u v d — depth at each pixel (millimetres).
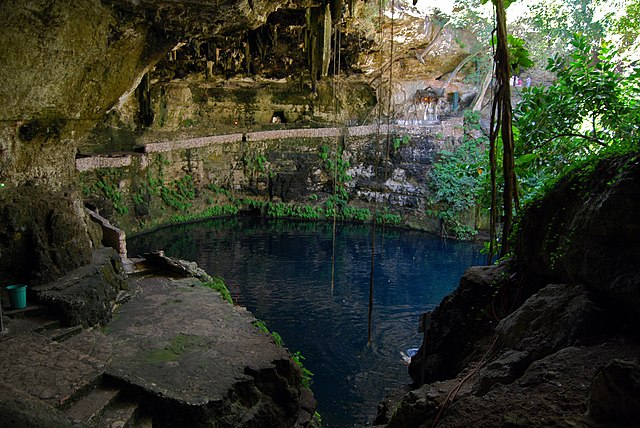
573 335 4293
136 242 23922
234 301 18125
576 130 7000
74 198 10000
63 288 7641
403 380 12992
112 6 7965
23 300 7191
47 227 7992
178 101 28625
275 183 31062
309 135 31672
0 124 7957
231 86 30016
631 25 9055
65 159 9914
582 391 3516
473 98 31859
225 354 7363
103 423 5508
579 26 17750
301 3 10055
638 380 2619
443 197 28172
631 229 4391
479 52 26172
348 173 31547
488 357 5617
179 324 8375
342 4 10305
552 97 6961
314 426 8250
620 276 4234
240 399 6621
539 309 4840
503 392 3893
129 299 9438
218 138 29516
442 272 22234
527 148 7129
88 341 6934
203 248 24172
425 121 31094
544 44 21094
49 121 8719
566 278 5395
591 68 6988
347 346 14914
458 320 7230
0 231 7484
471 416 3658
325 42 10516
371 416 11242
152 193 25938
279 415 7078
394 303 18516
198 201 28797
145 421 5922
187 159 28156
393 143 30266
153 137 27531
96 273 8398
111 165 23625
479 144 28531
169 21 8891
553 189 6246
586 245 4797
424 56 26625
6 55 6988
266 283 20078
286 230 28422
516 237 6895
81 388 5703
